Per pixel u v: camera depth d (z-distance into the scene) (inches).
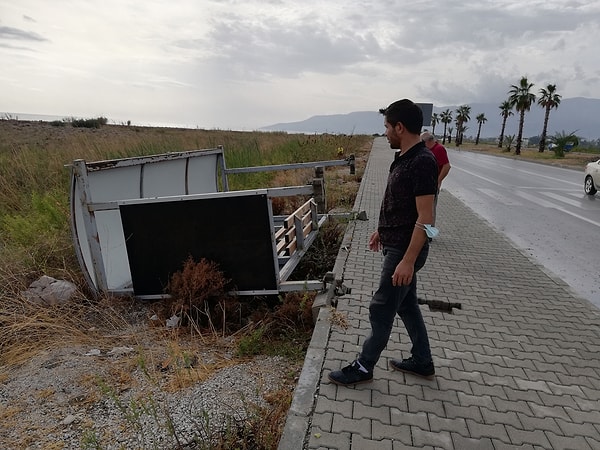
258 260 170.7
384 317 109.3
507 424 104.3
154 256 177.0
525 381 123.3
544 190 557.0
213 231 170.7
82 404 116.8
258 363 138.5
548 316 168.7
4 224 272.4
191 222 171.0
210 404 115.0
